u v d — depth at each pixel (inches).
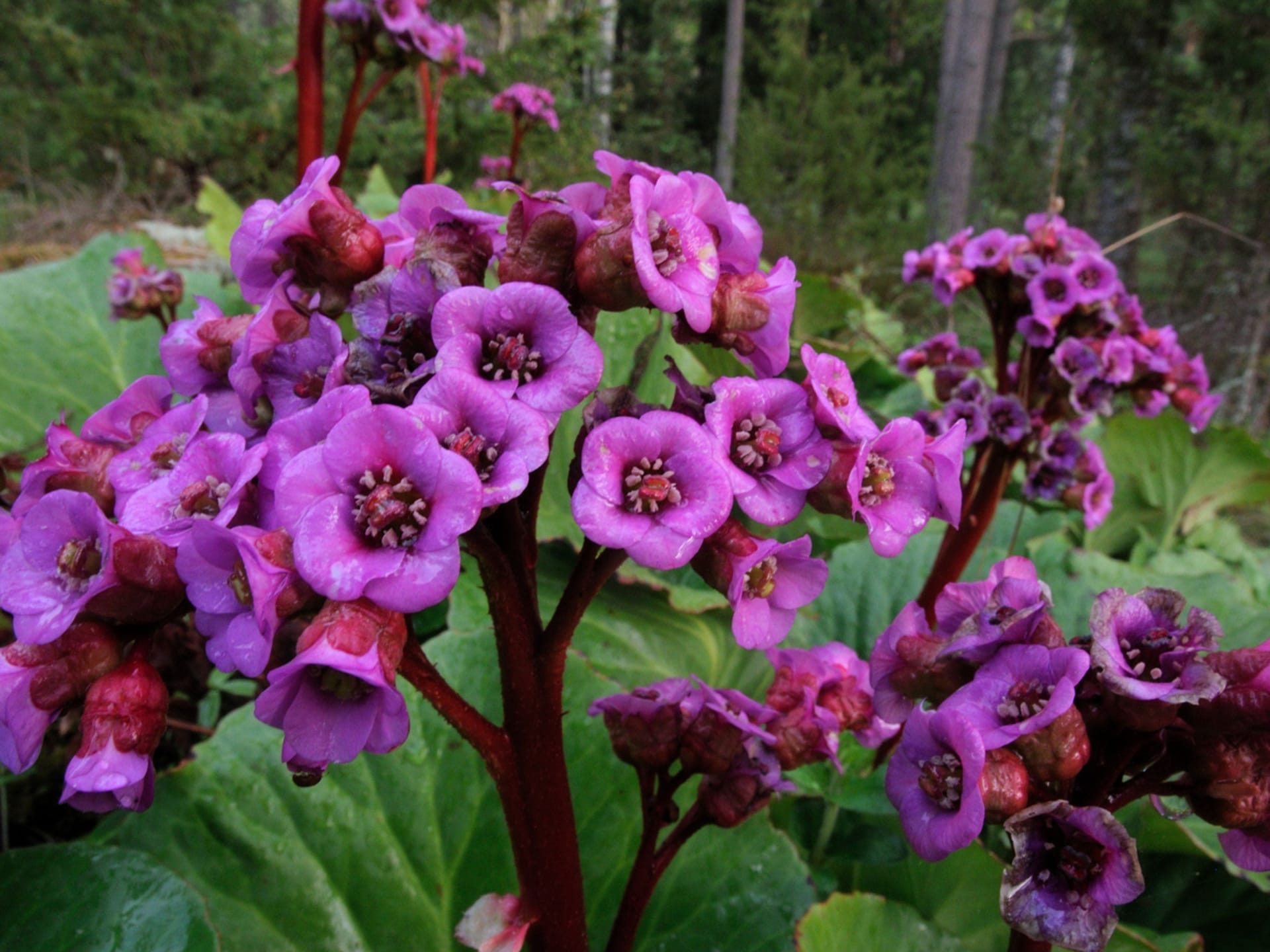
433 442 4.8
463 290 5.4
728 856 9.1
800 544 5.8
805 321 28.9
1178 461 22.6
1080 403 12.9
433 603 4.7
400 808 9.3
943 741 6.0
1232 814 5.9
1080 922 5.4
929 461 6.2
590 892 9.0
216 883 8.7
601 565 6.3
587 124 62.3
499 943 6.6
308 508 4.8
